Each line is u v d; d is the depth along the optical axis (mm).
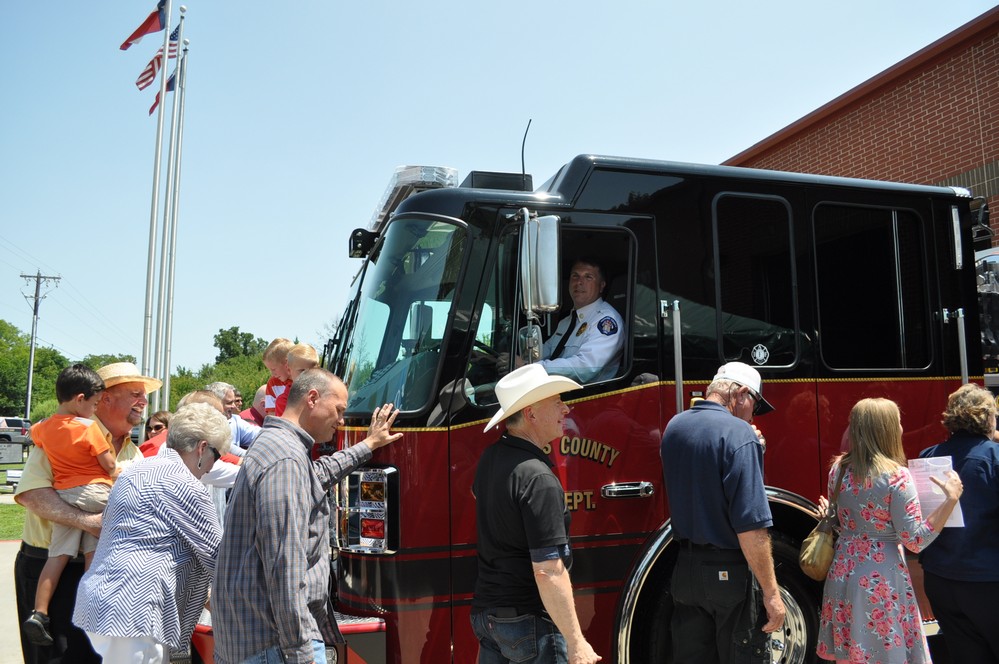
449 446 3658
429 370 3715
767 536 3359
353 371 4004
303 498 2818
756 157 13828
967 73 10062
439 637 3553
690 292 4152
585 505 3832
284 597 2680
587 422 3877
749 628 3443
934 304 4695
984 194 9781
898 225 4730
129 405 4402
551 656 2875
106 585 3189
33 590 4195
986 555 3717
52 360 104312
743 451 3375
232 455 4797
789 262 4387
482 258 3822
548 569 2742
